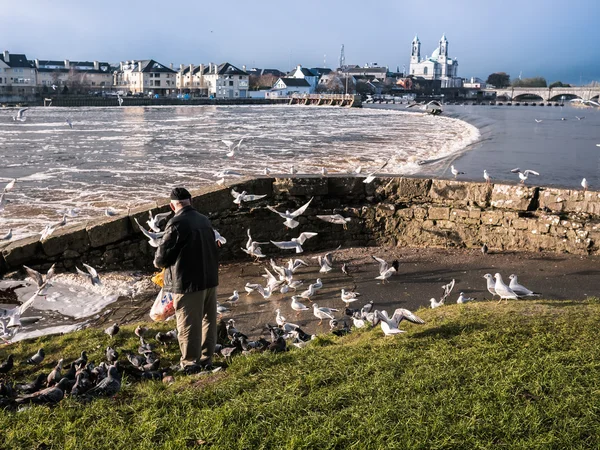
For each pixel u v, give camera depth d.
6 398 6.43
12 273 14.57
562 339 7.45
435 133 53.56
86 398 6.32
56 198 23.12
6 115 87.50
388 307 12.49
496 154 31.39
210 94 176.38
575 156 30.36
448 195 17.23
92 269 11.84
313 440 5.14
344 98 145.75
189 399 6.10
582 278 13.58
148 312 12.80
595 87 152.88
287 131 57.09
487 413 5.53
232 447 5.12
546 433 5.17
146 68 166.62
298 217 17.61
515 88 173.12
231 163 32.09
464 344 7.48
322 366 6.93
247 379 6.66
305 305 12.76
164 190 24.73
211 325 7.94
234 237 17.23
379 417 5.48
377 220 17.77
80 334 9.86
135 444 5.27
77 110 111.44
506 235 16.39
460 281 13.87
